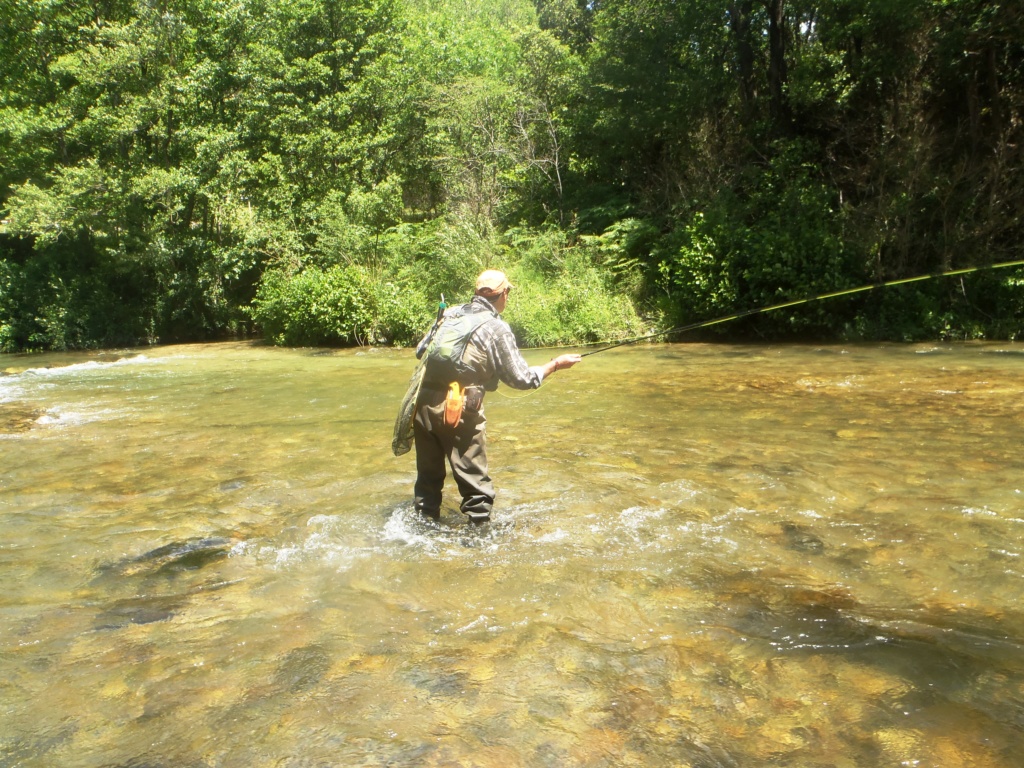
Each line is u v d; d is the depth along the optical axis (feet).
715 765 6.84
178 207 71.41
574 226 60.95
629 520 13.48
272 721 7.71
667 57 62.49
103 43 72.28
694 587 10.68
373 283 55.67
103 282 72.18
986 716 7.47
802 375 31.45
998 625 9.37
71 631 9.89
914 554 11.67
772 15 56.90
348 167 72.08
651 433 20.83
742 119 60.70
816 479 15.78
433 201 77.25
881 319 45.37
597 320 49.03
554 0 90.74
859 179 52.03
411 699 8.04
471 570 11.48
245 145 70.79
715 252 48.26
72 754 7.29
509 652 8.99
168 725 7.70
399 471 17.47
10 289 71.46
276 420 24.88
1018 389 26.30
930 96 50.21
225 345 62.13
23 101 77.77
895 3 45.98
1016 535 12.30
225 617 10.20
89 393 33.71
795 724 7.43
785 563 11.46
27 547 13.19
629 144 63.93
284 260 64.44
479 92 68.69
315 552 12.44
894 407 23.65
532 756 7.04
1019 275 44.29
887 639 9.04
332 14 72.84
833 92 54.39
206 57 73.05
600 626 9.60
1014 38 45.50
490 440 20.49
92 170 67.72
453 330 13.16
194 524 14.20
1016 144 47.60
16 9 74.28
